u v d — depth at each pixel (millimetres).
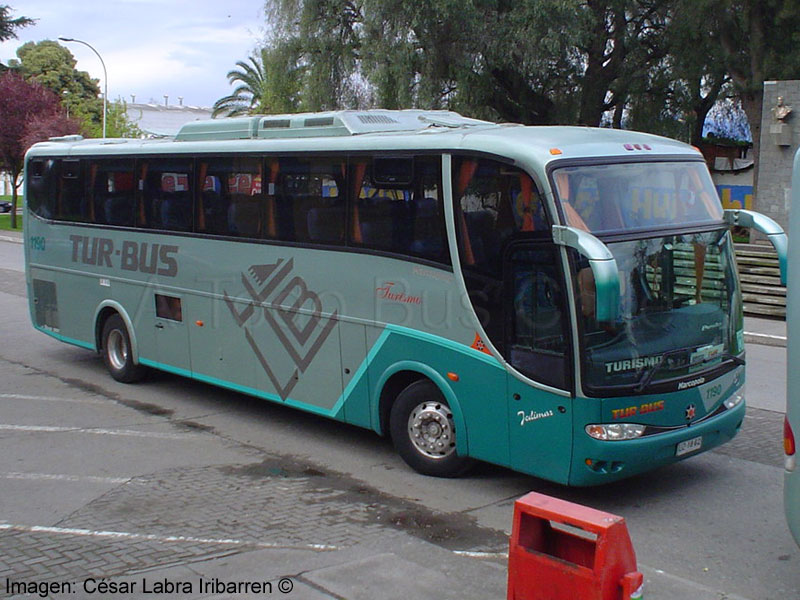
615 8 28266
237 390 9852
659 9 28797
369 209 8141
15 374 12344
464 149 7316
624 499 7395
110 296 11695
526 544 4539
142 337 11242
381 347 8094
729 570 5973
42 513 6852
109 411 10344
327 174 8547
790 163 21094
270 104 30234
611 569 4195
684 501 7340
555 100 30078
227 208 9734
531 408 6930
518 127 8016
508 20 25609
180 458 8484
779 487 7703
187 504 7102
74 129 40938
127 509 6957
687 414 7105
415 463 7984
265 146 9211
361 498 7324
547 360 6777
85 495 7312
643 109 30641
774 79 23062
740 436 9273
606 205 6965
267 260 9258
